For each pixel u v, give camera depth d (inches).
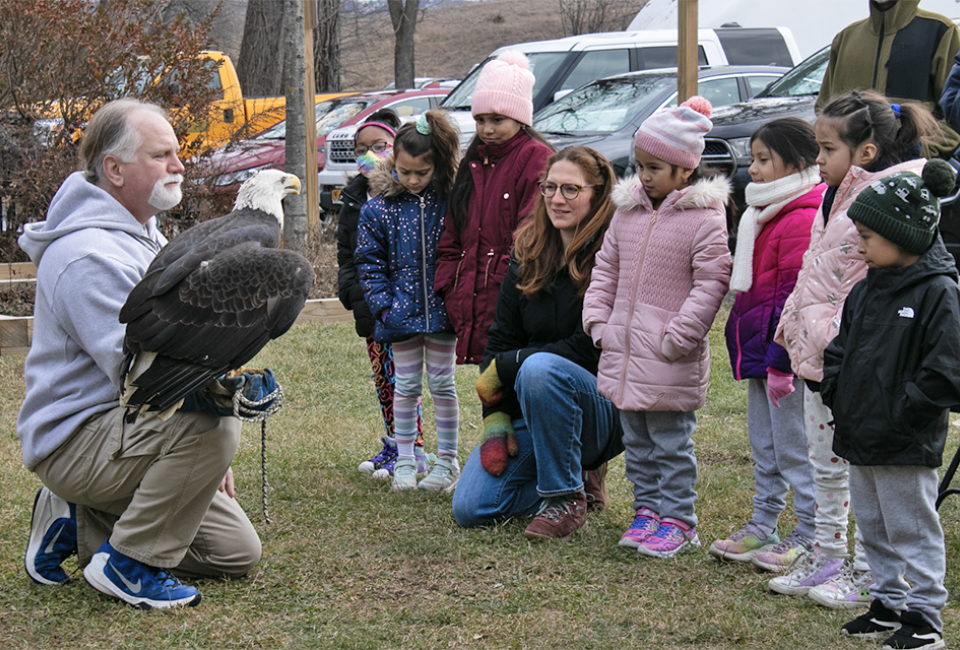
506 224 185.0
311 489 191.2
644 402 156.0
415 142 188.4
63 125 369.7
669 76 432.5
